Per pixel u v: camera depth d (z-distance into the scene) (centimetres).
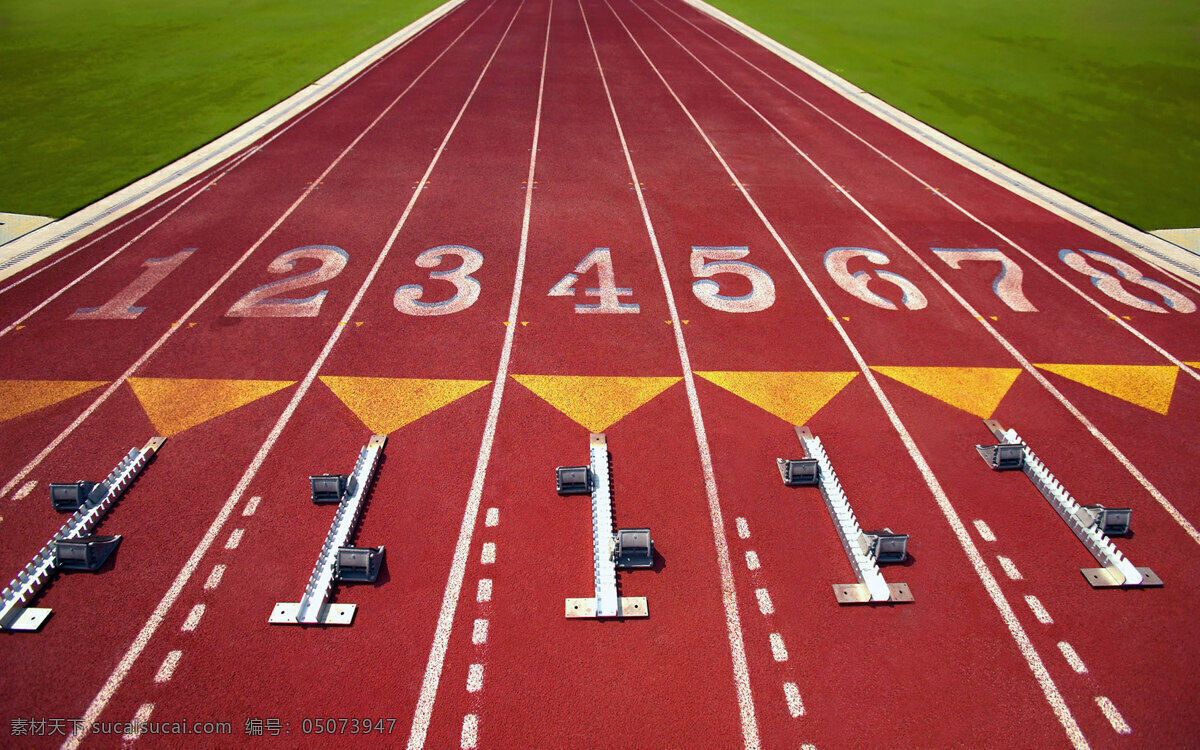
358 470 698
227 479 701
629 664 545
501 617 578
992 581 618
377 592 595
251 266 1085
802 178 1462
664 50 2531
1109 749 495
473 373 859
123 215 1236
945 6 3198
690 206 1322
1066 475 733
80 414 781
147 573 605
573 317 975
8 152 1488
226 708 506
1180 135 1686
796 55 2453
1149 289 1077
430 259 1114
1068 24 2794
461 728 498
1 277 1038
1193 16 2845
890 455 752
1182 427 802
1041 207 1340
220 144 1566
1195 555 645
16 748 479
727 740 496
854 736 500
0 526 648
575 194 1362
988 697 527
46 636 554
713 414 803
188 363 866
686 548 642
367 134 1661
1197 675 545
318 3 3153
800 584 612
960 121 1797
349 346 904
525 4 3388
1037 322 990
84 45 2323
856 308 1013
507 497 689
